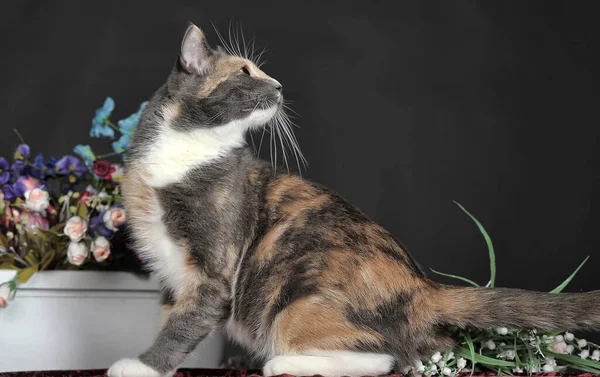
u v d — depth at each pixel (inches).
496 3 166.1
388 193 162.6
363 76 166.4
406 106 165.3
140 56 165.8
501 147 162.4
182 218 92.4
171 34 166.9
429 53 166.6
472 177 162.2
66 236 104.1
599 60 160.2
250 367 106.8
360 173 163.3
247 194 94.7
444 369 85.0
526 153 161.3
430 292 88.0
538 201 159.5
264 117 98.9
